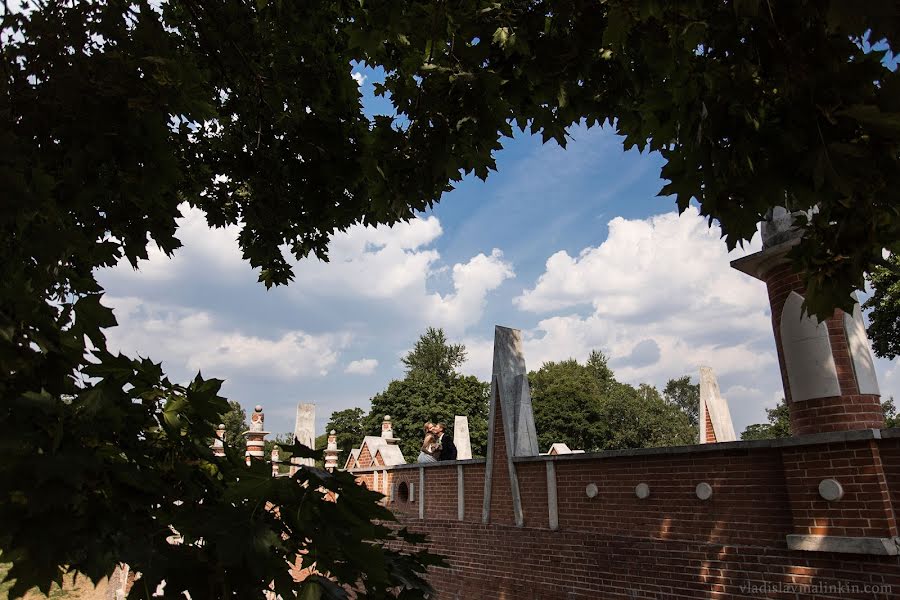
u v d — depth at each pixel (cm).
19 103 295
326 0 521
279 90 531
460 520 1236
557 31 396
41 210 230
